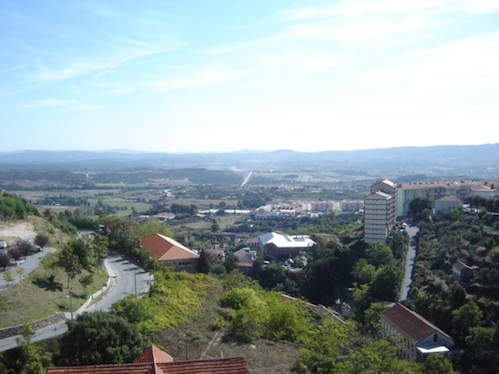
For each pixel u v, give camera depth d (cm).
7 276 5919
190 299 6744
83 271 7331
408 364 5366
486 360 7775
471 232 13675
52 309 5578
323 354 5125
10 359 4250
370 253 14300
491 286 10144
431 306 10156
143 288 7112
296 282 14862
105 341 4222
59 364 4156
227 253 18238
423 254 13750
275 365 4966
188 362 3234
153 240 10875
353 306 12188
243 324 5862
